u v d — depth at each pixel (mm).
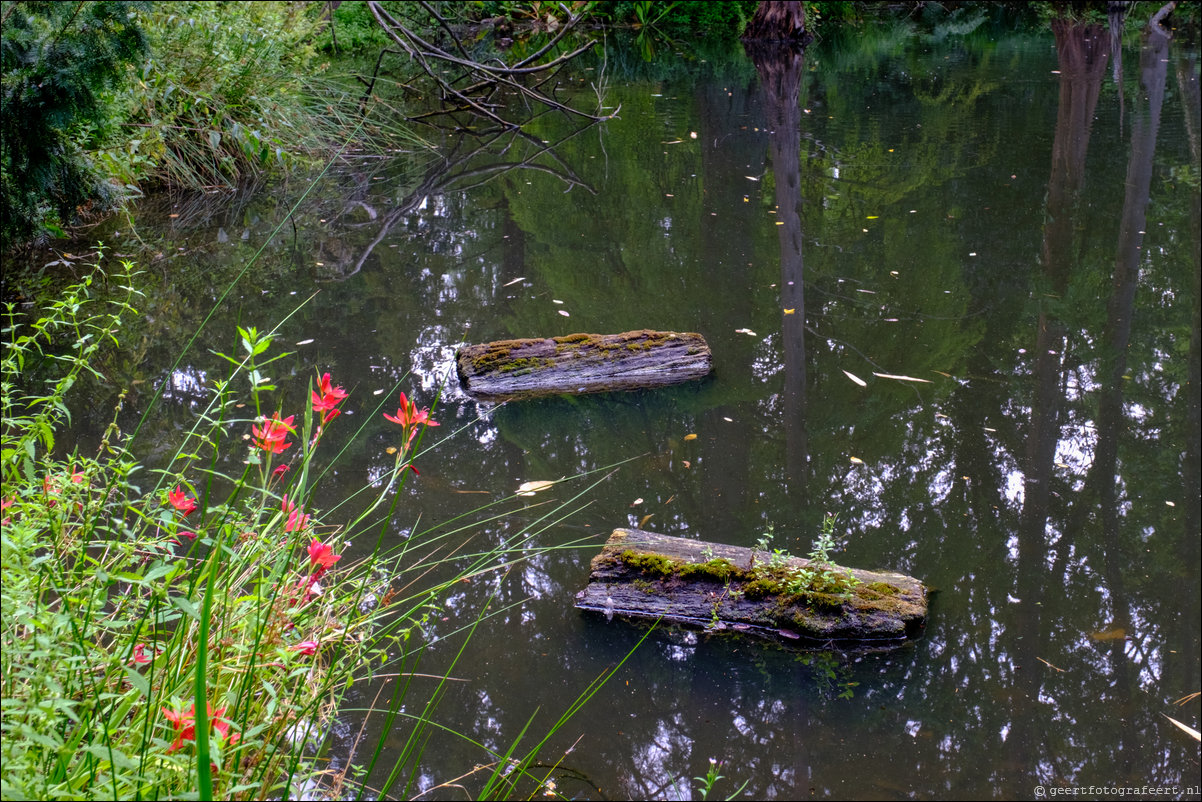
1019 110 11289
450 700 2672
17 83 4852
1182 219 7488
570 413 4527
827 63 15398
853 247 6941
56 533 1866
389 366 4980
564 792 2363
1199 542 3531
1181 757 2518
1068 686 2797
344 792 2291
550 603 3141
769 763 2479
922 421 4516
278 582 2051
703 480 3969
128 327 5363
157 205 7727
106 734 1518
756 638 2992
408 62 13828
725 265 6566
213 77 8625
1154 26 19078
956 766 2479
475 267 6508
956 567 3402
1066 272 6453
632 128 10742
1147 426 4477
